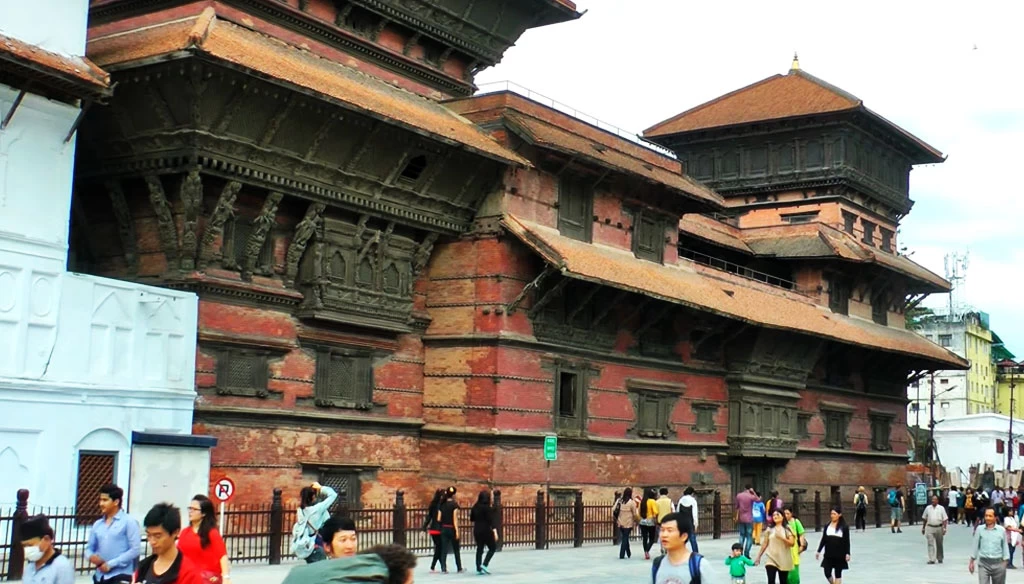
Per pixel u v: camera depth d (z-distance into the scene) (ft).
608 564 92.12
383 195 107.65
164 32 94.58
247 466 97.55
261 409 98.73
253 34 102.32
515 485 114.52
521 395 116.37
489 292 115.55
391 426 113.80
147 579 31.40
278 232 102.06
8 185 73.92
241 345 96.89
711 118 209.36
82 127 94.99
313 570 22.82
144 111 90.89
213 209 95.25
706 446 145.48
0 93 73.10
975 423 350.64
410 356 117.19
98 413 78.59
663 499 101.04
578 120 129.80
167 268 94.38
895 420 199.31
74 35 79.20
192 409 87.35
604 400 128.77
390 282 112.06
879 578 90.63
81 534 75.77
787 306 163.02
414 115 107.34
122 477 80.02
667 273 138.00
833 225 196.85
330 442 106.42
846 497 180.86
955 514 201.67
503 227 114.93
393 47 121.90
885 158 212.64
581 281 120.88
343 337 107.96
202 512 36.68
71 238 100.89
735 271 179.32
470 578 78.59
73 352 77.36
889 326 201.87
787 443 158.51
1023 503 134.41
